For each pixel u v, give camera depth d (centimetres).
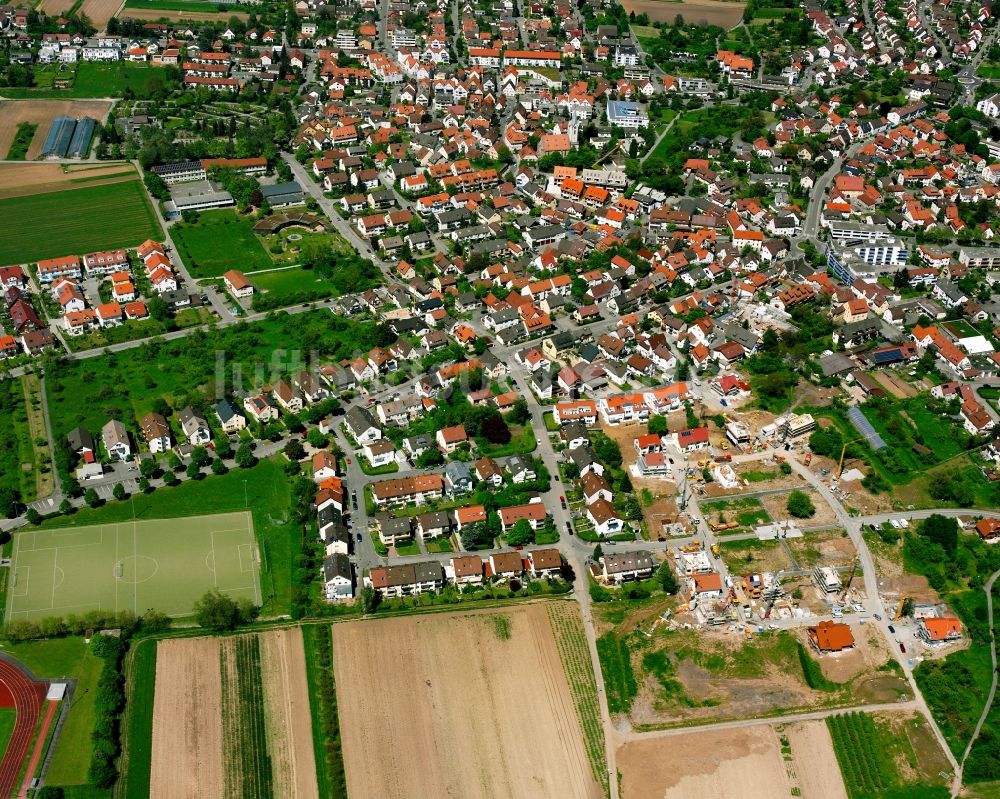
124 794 18850
